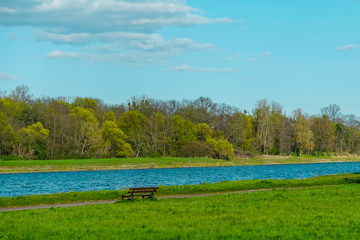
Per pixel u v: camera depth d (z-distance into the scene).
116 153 124.19
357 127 184.12
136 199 35.69
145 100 167.62
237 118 152.12
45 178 81.19
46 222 25.20
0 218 26.58
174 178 81.56
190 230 23.11
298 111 159.88
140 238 21.41
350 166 130.75
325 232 22.47
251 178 83.62
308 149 158.62
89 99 163.75
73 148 118.00
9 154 108.25
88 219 26.09
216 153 137.12
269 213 27.86
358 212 27.97
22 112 124.19
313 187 46.06
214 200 34.38
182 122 139.38
